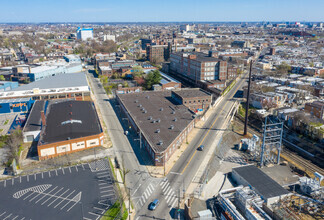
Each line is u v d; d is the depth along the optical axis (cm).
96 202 7050
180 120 11850
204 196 7575
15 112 14825
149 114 12494
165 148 9131
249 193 7362
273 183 7788
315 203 7181
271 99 15525
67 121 10862
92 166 8875
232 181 8450
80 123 10938
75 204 6962
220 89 18638
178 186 7931
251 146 10400
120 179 8169
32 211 6700
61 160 9269
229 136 11931
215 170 9081
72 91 16388
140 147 10094
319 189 7631
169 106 13812
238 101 16712
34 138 10825
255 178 8025
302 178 8162
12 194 7381
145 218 6600
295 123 12675
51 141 9581
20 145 10238
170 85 19000
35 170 8638
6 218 6444
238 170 8500
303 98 16688
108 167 8819
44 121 10738
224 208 6950
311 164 9838
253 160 9888
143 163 9175
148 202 7194
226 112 14625
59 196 7294
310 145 11281
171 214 6762
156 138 9906
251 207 6819
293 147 11294
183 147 10444
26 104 14938
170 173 8600
